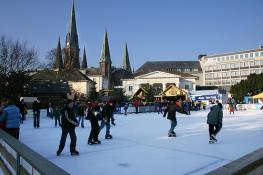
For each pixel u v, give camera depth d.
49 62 66.38
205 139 11.06
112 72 120.75
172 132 11.89
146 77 82.44
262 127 15.78
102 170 6.41
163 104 38.50
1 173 5.91
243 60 117.56
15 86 34.19
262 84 73.44
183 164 6.84
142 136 12.14
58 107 17.53
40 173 2.98
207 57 127.00
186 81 81.50
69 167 6.75
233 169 3.87
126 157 7.74
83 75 82.81
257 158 4.53
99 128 11.07
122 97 62.47
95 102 16.14
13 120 8.44
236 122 19.20
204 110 44.72
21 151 3.88
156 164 6.88
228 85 120.06
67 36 102.38
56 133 13.72
